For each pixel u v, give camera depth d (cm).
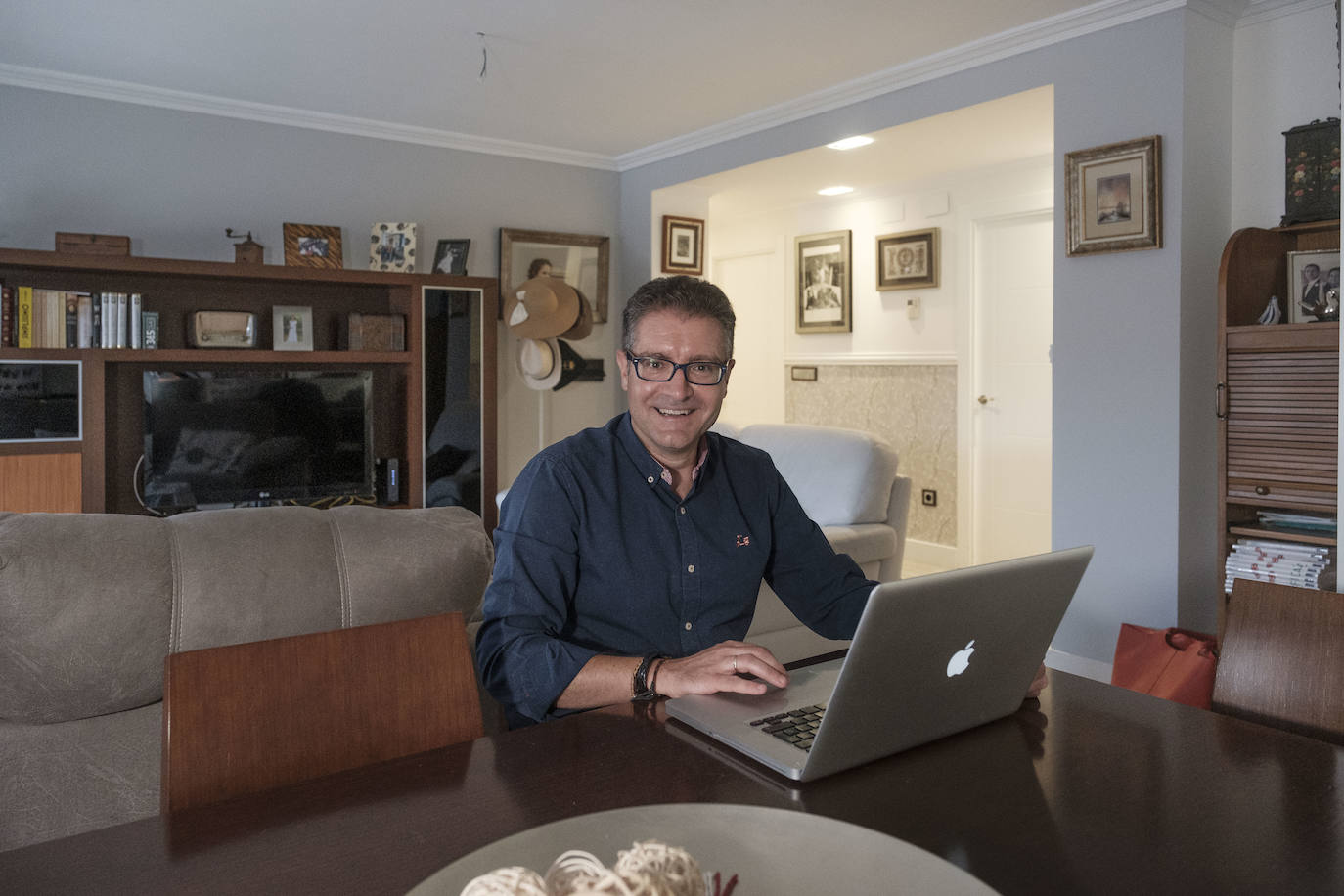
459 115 494
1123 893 71
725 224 712
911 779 92
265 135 485
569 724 106
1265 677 129
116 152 447
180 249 465
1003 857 77
